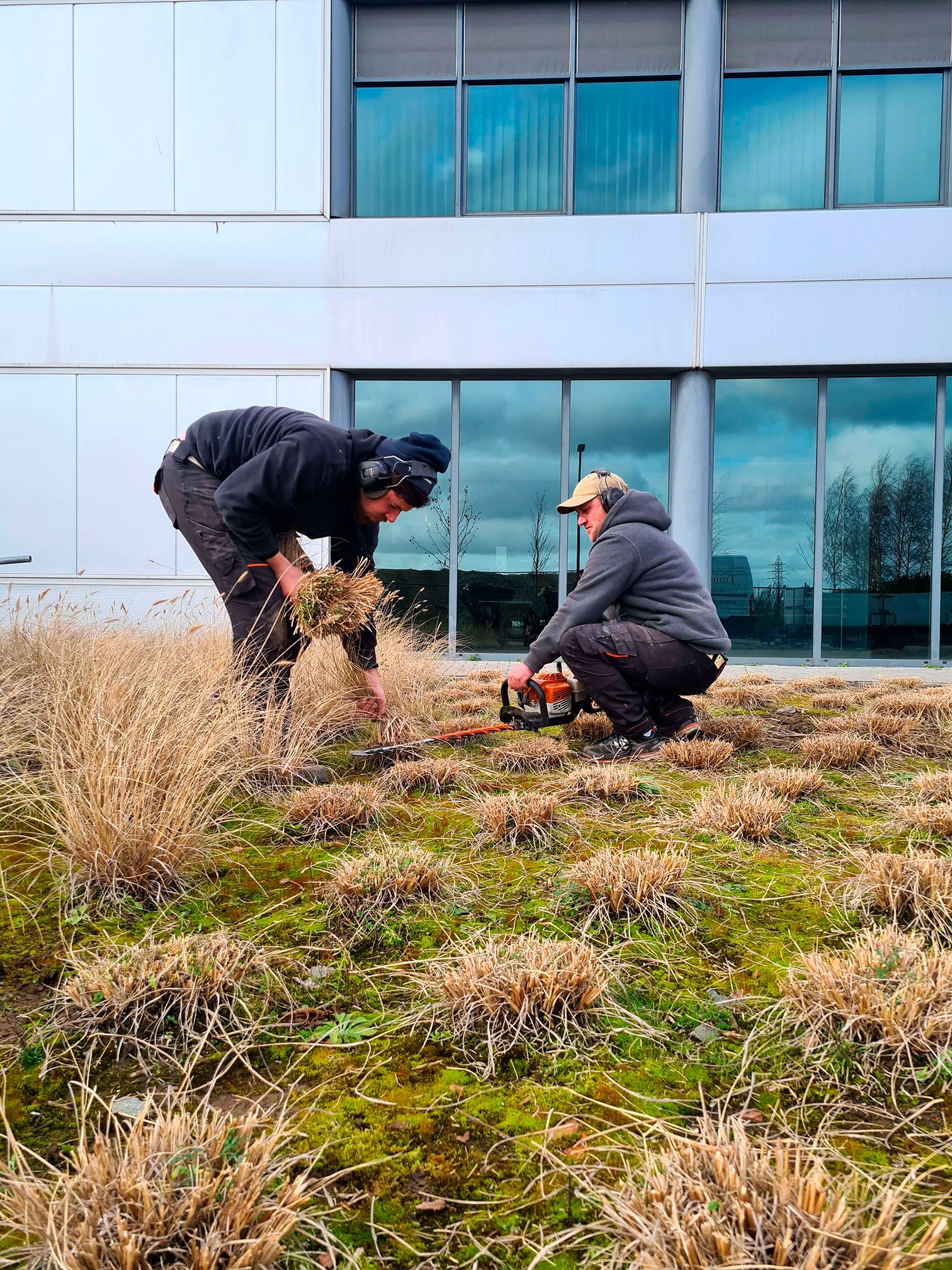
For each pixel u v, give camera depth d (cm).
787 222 767
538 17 797
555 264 786
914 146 788
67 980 149
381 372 810
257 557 277
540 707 334
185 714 250
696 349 778
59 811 218
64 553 811
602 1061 129
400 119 818
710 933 173
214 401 805
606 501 340
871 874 189
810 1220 86
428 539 831
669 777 299
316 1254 92
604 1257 91
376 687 334
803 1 779
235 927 175
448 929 176
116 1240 86
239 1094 122
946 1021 128
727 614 818
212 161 793
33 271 806
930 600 800
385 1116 116
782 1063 128
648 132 802
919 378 797
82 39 792
